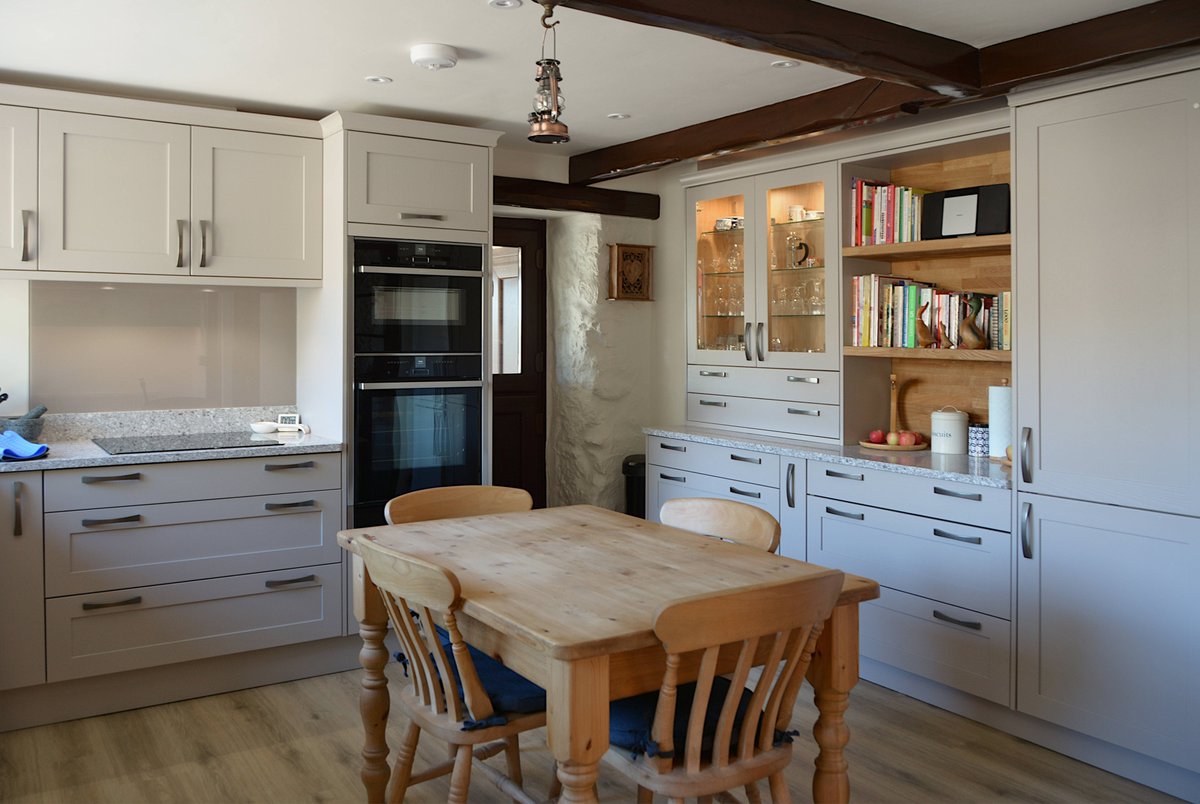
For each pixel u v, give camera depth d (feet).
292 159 13.29
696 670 6.89
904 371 14.30
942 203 12.53
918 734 11.05
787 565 8.00
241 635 12.32
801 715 11.62
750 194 15.17
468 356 14.12
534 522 9.83
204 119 12.59
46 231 11.66
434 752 10.46
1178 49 9.11
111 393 13.42
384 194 13.26
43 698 11.25
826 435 14.10
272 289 14.57
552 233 18.21
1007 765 10.25
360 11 9.48
